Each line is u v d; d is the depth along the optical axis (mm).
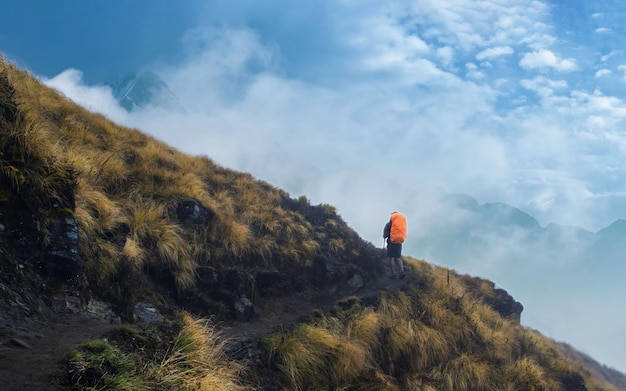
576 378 15859
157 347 6543
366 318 11930
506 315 21250
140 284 9383
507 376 13211
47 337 5938
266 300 12320
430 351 12289
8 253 6512
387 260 19000
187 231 12031
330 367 9680
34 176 7395
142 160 14008
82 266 7758
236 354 8633
